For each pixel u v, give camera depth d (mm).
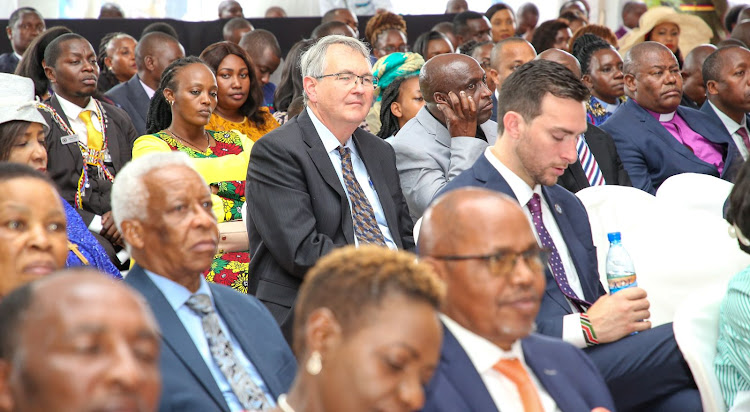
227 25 9648
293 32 10133
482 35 10070
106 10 11273
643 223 3703
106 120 5766
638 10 11484
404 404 1500
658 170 5836
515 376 2246
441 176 4645
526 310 2160
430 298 1552
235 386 2471
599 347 3039
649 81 5980
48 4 11805
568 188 5117
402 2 12484
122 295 1347
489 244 2135
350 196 3910
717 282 3562
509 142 3357
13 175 2357
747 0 11633
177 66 4961
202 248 2535
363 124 5918
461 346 2221
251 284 3906
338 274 1562
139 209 2521
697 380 2773
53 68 5793
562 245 3422
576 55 7328
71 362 1273
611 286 3402
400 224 4137
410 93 5438
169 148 4801
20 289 1379
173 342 2422
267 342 2627
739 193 2764
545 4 13117
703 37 10172
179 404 2311
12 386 1312
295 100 5977
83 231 3543
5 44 9547
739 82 6188
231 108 6066
